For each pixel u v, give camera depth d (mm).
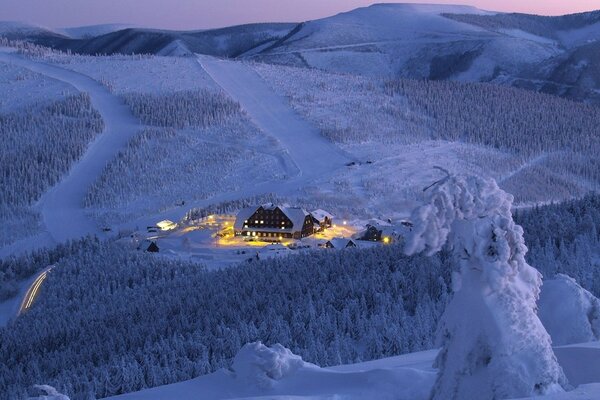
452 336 12953
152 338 67438
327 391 17172
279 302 68062
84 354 67688
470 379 12680
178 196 181250
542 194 199375
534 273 12625
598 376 15344
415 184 184250
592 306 26109
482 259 12320
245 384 18469
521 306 12445
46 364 68062
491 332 12461
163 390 19156
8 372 68375
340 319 59344
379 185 180750
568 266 63156
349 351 51906
